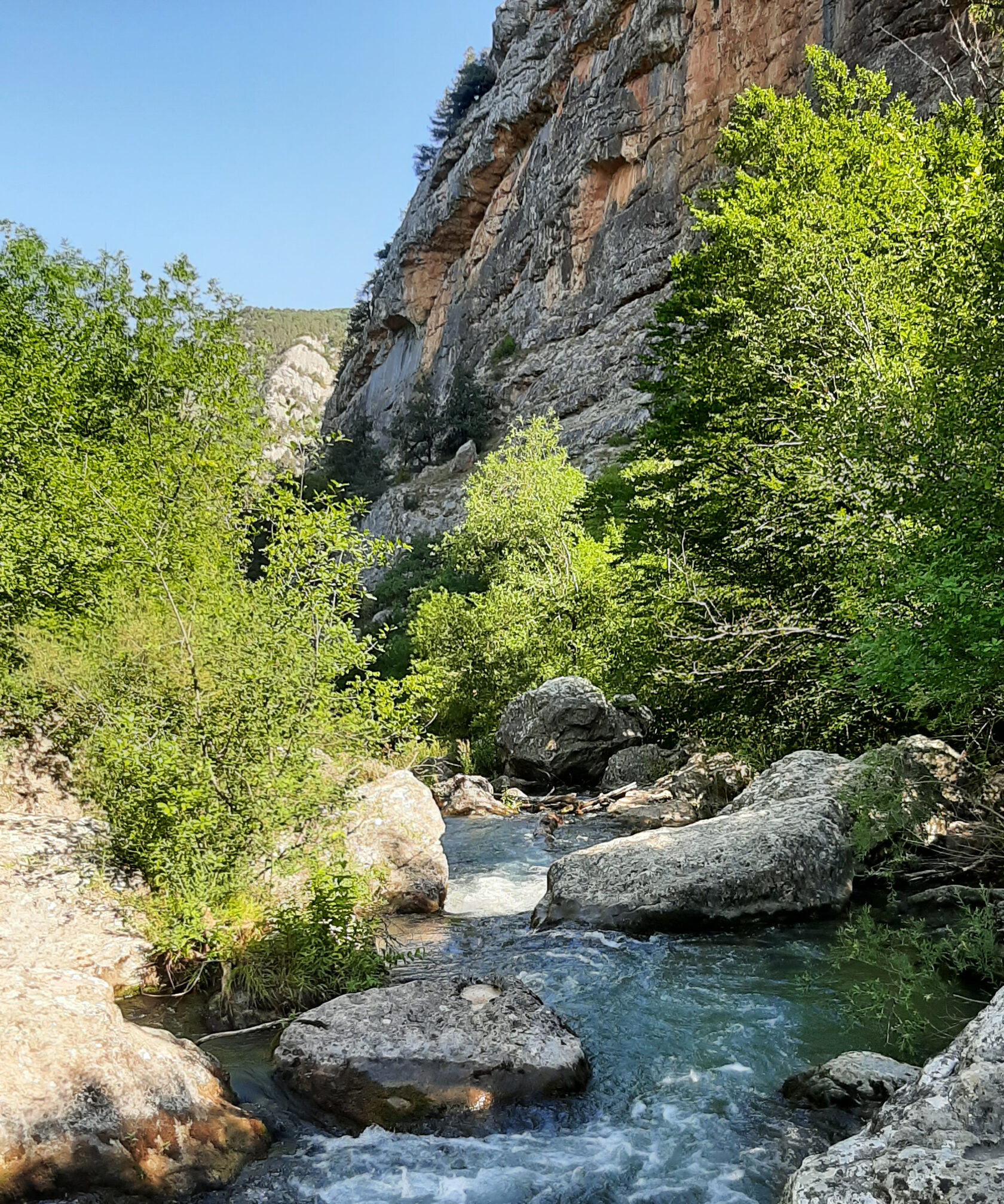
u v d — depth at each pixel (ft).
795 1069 18.07
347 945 22.81
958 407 24.76
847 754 43.96
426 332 321.52
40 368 40.29
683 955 24.64
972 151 54.85
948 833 29.60
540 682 87.86
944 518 24.26
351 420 352.49
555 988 22.72
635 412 185.78
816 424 39.52
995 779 30.99
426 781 57.06
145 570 29.27
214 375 42.24
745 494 51.13
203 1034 19.88
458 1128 16.20
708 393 56.95
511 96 279.49
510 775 67.97
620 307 222.69
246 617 25.91
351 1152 15.47
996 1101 11.00
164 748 23.24
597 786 64.80
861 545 31.86
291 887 24.43
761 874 27.14
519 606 97.55
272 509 29.71
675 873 27.66
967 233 33.12
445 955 25.44
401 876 30.45
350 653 26.81
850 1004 20.80
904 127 62.69
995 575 21.59
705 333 60.54
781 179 61.87
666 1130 16.03
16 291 44.37
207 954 21.88
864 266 47.32
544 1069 17.19
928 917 26.25
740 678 49.32
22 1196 12.92
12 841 24.18
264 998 20.97
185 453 35.70
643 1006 21.45
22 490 36.22
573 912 27.58
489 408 255.29
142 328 42.70
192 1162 14.44
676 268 63.87
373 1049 17.40
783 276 49.16
